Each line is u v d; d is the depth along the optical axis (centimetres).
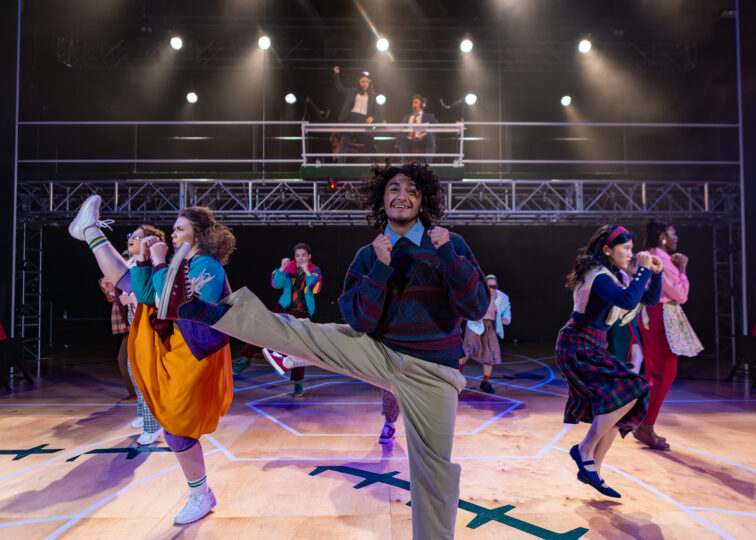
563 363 274
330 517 233
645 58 1073
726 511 240
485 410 478
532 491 267
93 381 663
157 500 257
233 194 899
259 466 308
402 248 171
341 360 162
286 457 327
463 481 282
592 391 258
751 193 671
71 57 1043
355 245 1195
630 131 1158
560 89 1184
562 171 1175
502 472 297
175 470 303
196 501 234
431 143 782
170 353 224
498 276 1199
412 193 173
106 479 288
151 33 1055
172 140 1173
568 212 867
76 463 317
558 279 1193
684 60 1082
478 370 775
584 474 255
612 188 952
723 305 1084
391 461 318
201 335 223
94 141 1145
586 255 287
